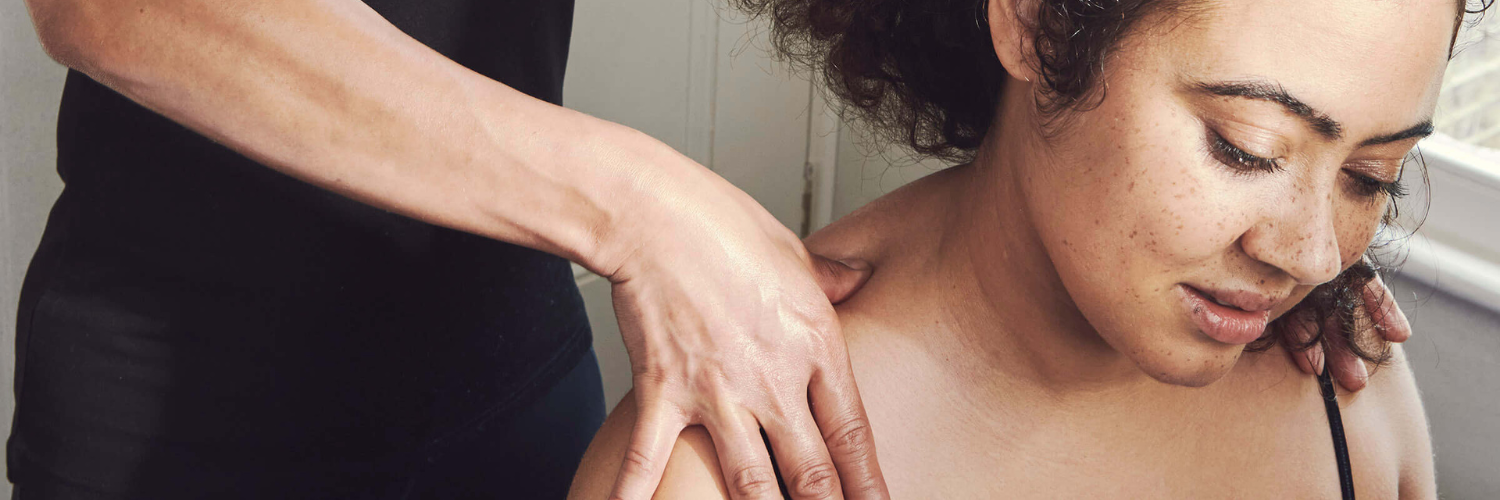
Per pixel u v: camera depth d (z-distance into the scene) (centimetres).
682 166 63
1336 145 49
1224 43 49
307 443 81
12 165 122
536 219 61
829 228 74
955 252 66
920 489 66
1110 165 53
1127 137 52
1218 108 49
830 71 75
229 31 57
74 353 76
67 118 75
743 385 60
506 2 82
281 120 58
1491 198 124
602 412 108
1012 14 57
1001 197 62
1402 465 81
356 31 58
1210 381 58
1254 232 51
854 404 62
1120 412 68
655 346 62
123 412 76
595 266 62
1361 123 48
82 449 77
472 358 87
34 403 77
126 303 75
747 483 59
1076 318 62
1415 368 133
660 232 61
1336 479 76
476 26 81
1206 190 50
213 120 58
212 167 73
